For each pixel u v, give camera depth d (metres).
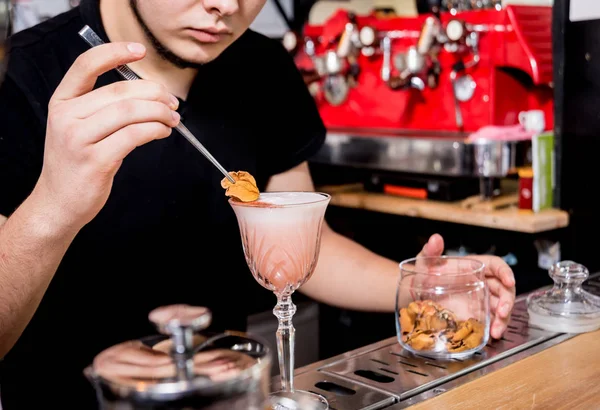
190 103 1.46
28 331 1.42
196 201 1.48
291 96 1.68
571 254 2.36
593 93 2.19
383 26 2.90
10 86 1.32
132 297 1.45
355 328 2.68
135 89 0.97
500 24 2.59
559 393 0.95
